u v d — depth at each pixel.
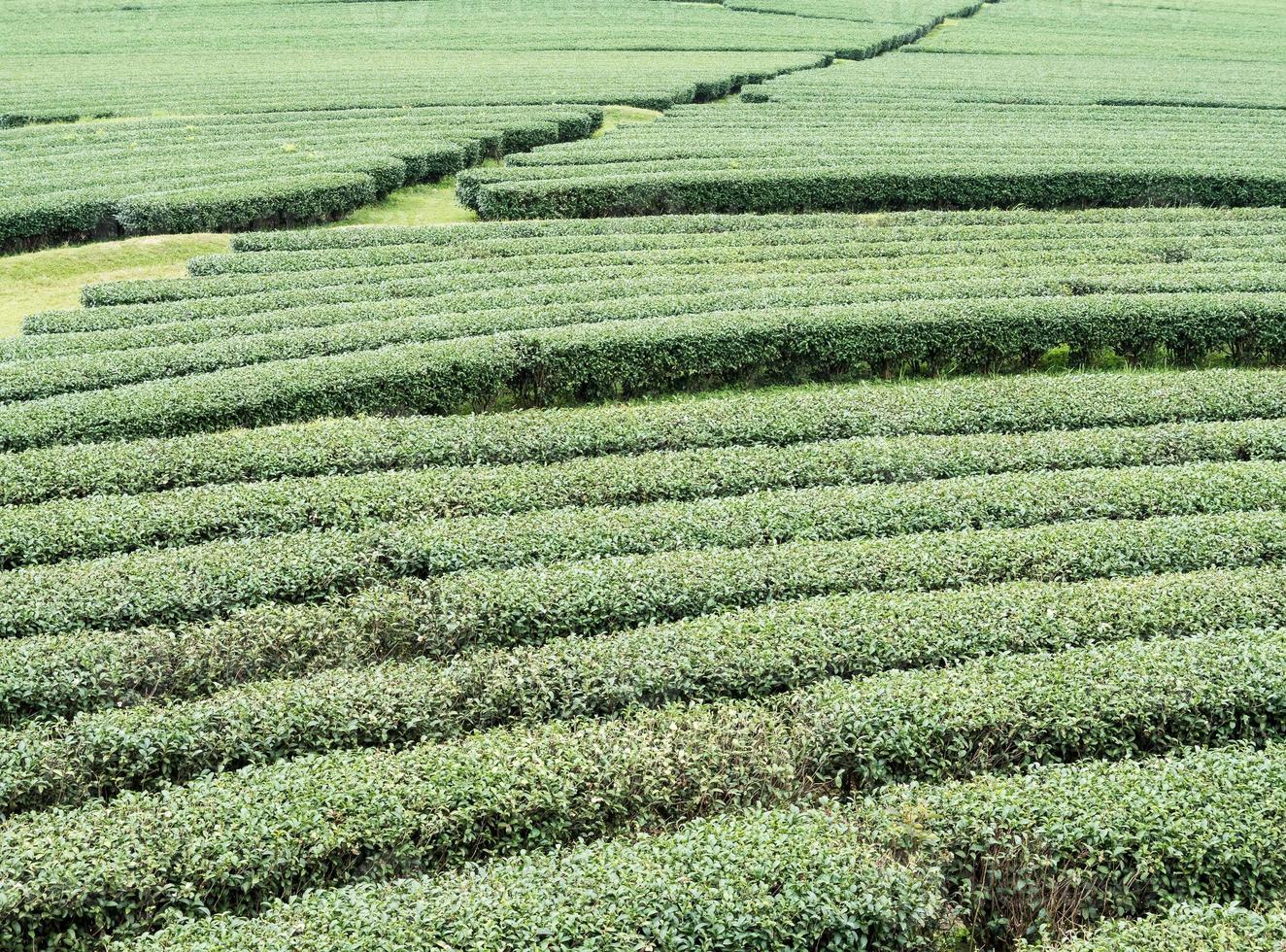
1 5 89.19
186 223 34.41
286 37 76.88
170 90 56.19
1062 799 10.93
